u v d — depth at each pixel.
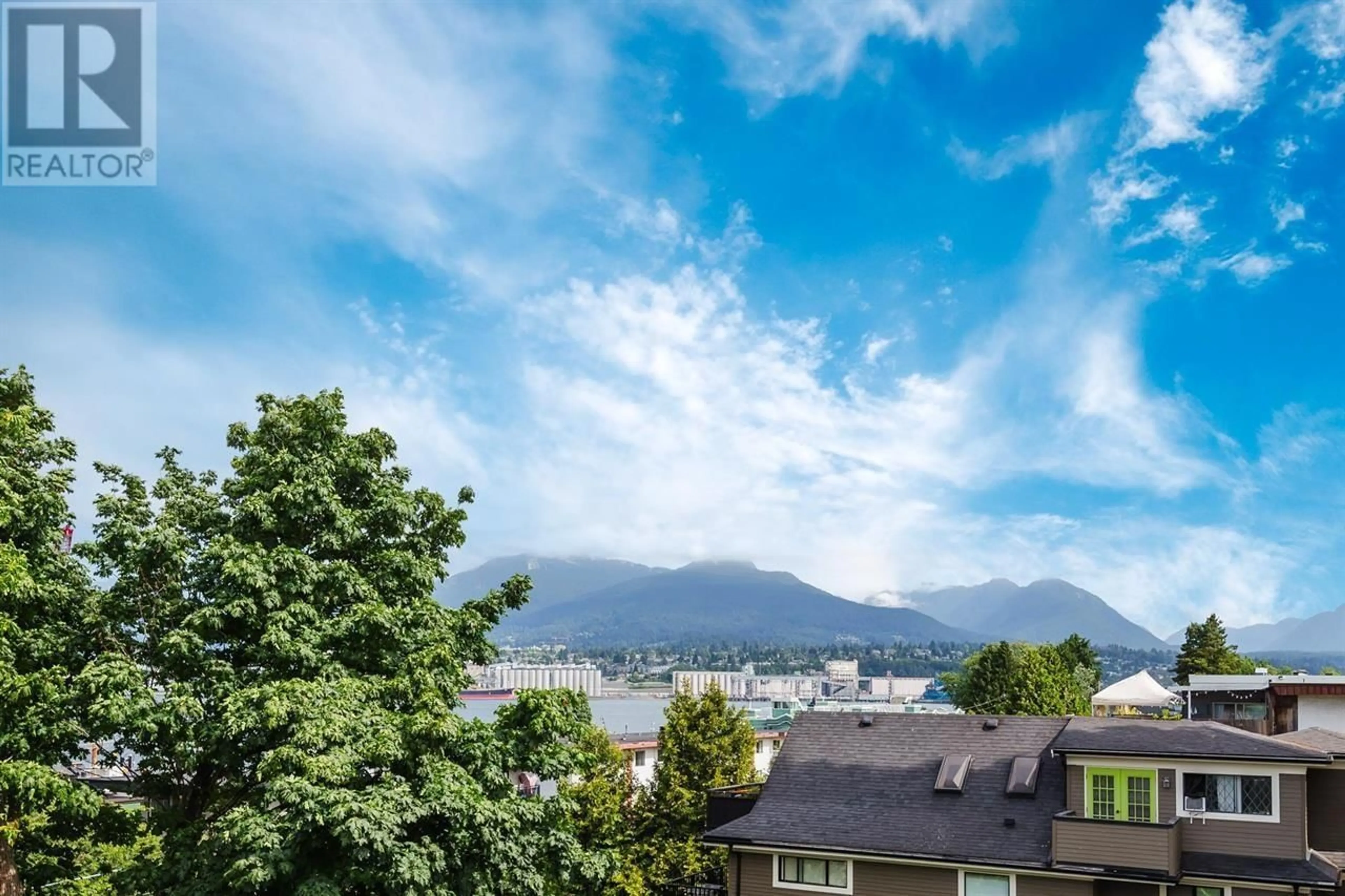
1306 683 44.47
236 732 19.81
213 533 23.34
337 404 24.59
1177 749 26.95
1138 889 26.62
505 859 21.73
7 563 19.53
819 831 29.98
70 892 22.38
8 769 18.75
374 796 19.50
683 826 39.12
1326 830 27.52
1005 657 72.75
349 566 22.81
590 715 24.45
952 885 28.06
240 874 19.17
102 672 19.61
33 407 23.59
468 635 24.97
